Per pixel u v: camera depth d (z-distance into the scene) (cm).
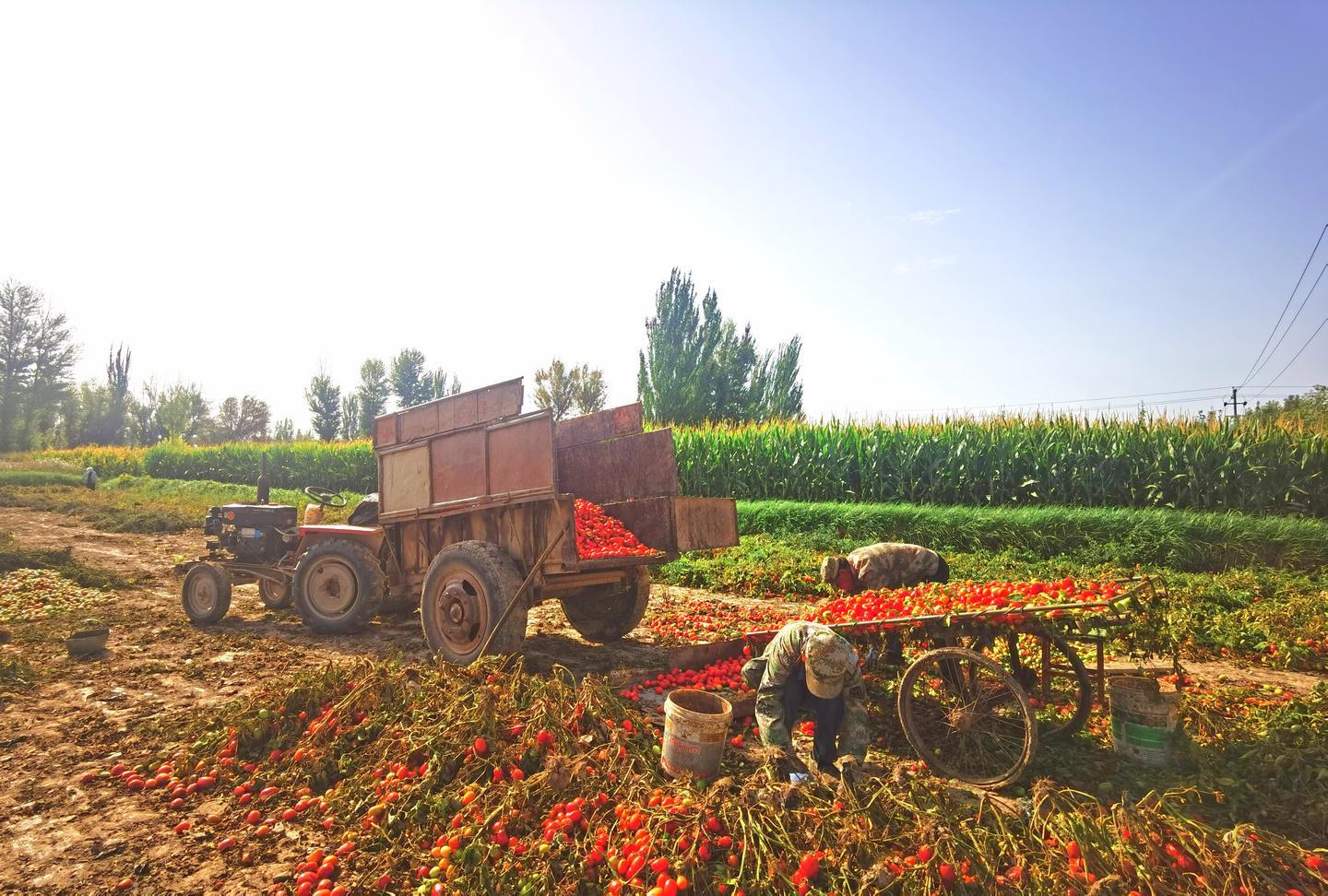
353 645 815
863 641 544
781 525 1730
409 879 352
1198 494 1560
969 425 1912
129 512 2158
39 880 353
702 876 327
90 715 582
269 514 1014
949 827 352
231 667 728
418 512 788
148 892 345
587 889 337
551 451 636
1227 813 412
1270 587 1110
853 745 443
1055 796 380
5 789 452
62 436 6359
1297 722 477
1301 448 1495
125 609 1011
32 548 1441
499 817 385
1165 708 467
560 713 480
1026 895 315
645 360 4416
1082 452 1691
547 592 703
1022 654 621
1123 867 325
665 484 731
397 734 474
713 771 437
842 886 321
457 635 675
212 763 477
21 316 6028
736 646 686
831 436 2042
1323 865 328
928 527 1552
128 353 6825
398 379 5978
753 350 4347
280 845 389
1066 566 1299
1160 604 491
